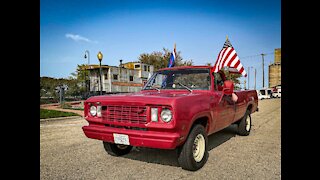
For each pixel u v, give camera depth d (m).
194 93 4.39
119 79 32.81
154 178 3.46
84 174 3.64
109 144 4.39
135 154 4.71
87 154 4.74
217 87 4.89
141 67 36.94
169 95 3.76
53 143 5.70
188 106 3.46
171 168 3.88
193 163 3.62
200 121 4.11
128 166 4.00
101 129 3.71
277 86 56.06
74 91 31.41
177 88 4.84
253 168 3.84
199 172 3.69
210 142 5.76
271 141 5.85
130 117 3.48
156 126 3.25
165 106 3.24
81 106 18.23
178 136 3.19
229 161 4.22
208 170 3.77
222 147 5.25
